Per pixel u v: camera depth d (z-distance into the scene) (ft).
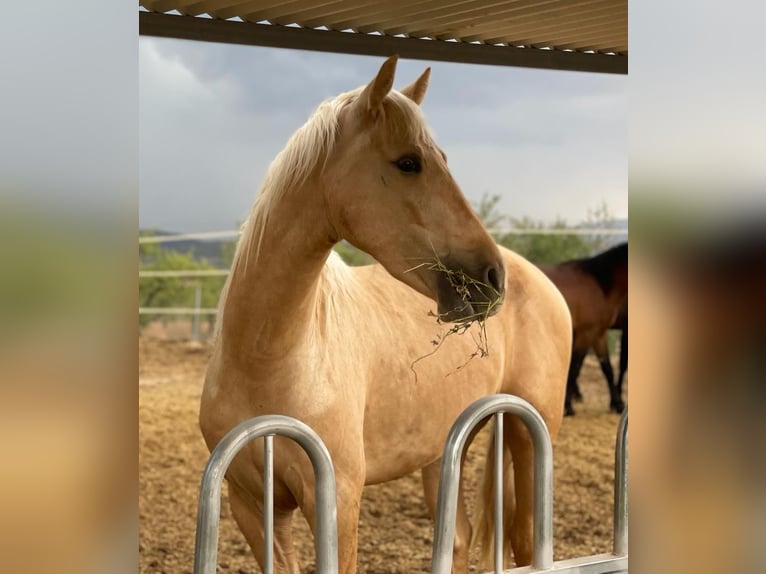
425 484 9.89
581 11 9.82
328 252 6.88
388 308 8.39
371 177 6.42
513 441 9.43
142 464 18.78
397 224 6.43
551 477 5.48
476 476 18.33
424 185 6.42
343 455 7.18
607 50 12.31
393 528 14.85
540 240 39.63
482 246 6.42
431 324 8.59
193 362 31.65
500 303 6.49
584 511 15.87
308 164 6.57
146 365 30.76
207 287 40.42
